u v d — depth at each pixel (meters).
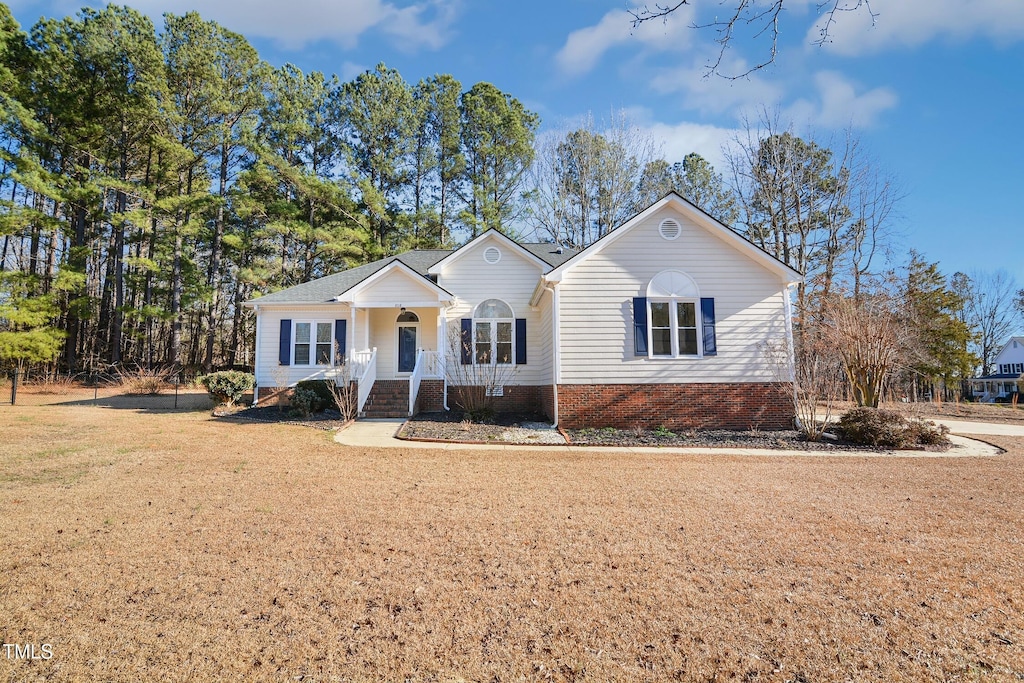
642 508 6.47
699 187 37.62
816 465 9.44
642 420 13.94
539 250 21.50
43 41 26.11
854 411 12.80
